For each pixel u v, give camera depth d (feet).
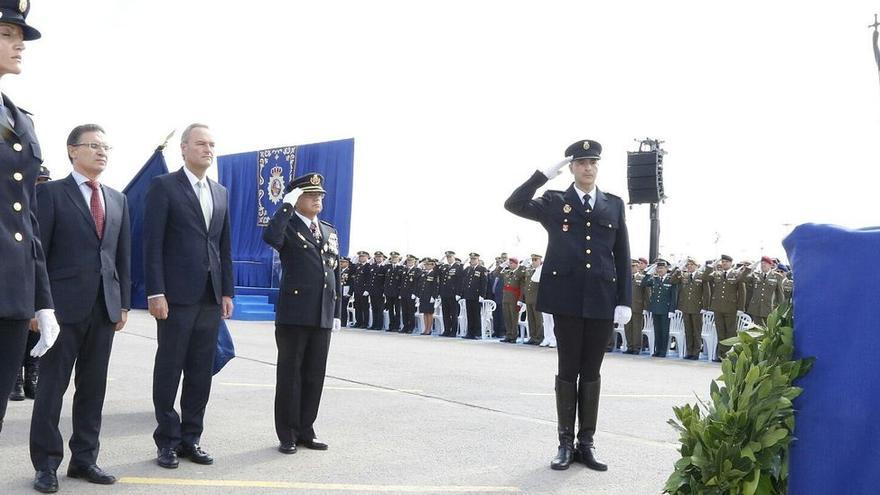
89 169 15.16
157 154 22.62
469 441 19.35
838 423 6.96
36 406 14.29
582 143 17.98
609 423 22.72
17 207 11.32
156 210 16.34
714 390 8.37
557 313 17.26
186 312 16.47
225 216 17.42
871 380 6.84
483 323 66.54
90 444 14.98
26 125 11.73
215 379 28.99
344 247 78.38
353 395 26.43
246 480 15.14
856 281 7.14
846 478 6.88
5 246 11.09
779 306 8.09
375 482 15.24
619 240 18.07
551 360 43.52
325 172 80.43
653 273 54.29
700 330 51.13
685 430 8.36
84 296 14.56
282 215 17.78
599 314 17.13
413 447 18.51
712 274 50.78
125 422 20.44
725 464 7.61
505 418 22.71
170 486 14.55
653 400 27.66
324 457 17.29
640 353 54.80
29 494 13.78
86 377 14.94
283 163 84.53
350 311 77.61
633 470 16.78
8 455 16.58
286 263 18.11
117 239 15.43
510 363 40.52
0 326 11.27
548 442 19.47
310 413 18.24
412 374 33.40
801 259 7.66
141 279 22.79
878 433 6.73
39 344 11.97
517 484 15.39
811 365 7.33
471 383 30.78
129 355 35.88
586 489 15.12
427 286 68.54
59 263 14.62
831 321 7.22
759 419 7.48
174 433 16.28
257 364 34.37
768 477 7.54
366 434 19.95
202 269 16.61
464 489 14.87
